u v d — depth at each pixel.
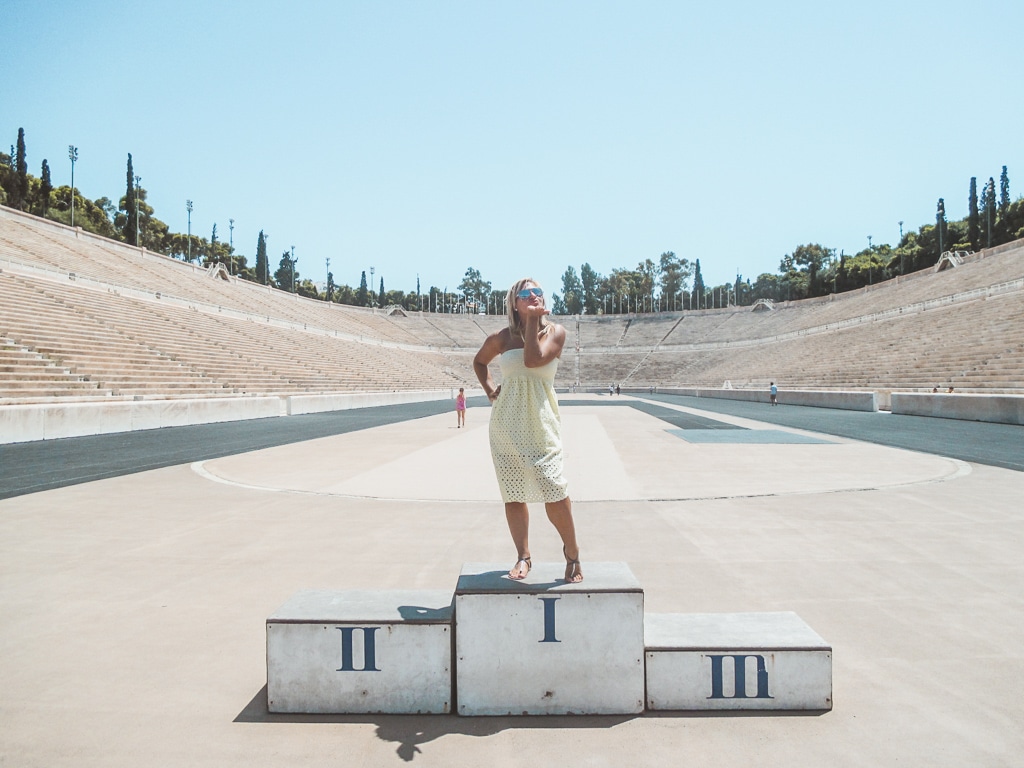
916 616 4.50
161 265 55.88
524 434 3.39
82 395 23.30
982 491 9.52
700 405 41.06
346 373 53.06
